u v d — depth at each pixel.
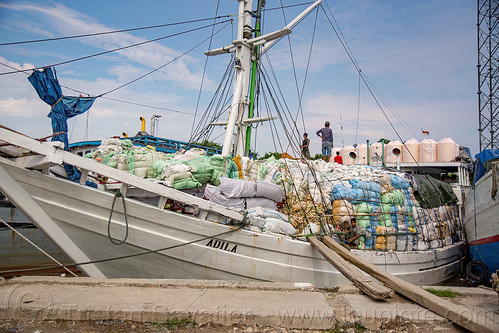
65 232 6.42
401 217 9.69
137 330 3.81
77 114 7.84
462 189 13.91
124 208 6.39
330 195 9.75
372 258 8.70
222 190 7.73
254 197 8.05
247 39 11.63
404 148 14.80
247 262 7.18
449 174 15.87
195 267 7.02
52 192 6.16
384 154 15.09
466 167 14.41
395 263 9.07
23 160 5.92
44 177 6.05
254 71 12.32
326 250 6.69
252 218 7.39
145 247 6.71
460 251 12.35
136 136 12.62
